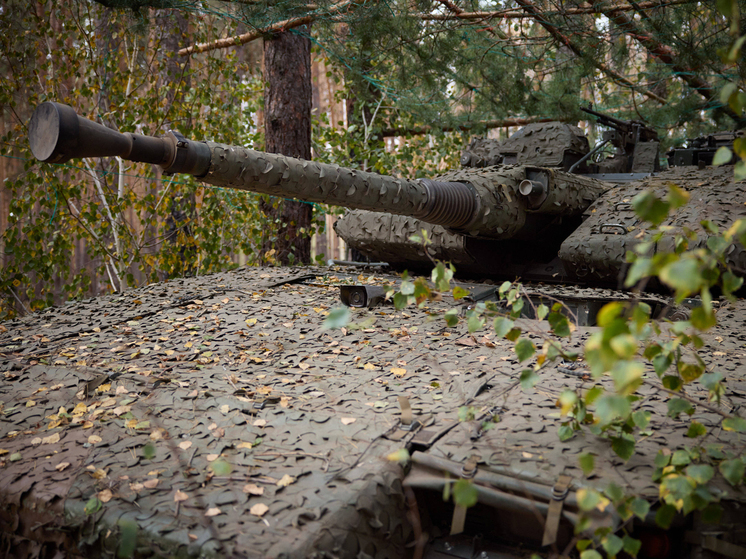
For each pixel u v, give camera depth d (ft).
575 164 23.13
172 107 32.12
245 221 38.88
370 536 7.40
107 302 17.67
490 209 17.21
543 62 32.76
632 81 37.04
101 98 32.14
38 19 29.78
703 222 7.09
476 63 31.45
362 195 15.01
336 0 26.71
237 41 33.47
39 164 29.73
